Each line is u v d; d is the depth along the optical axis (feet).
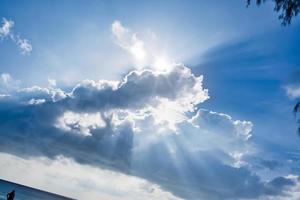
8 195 72.38
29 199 367.66
